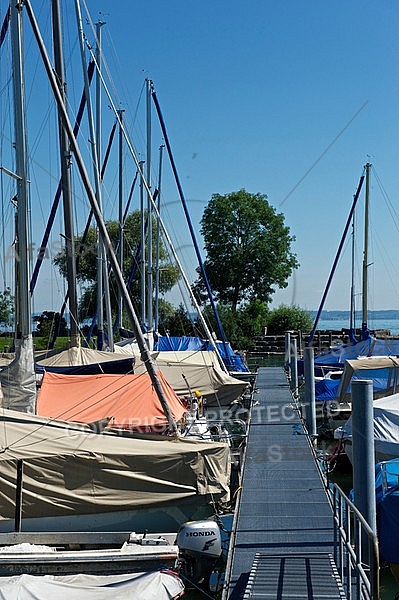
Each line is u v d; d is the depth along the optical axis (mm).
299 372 32625
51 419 12039
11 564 8852
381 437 15688
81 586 8188
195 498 11344
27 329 13227
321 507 11477
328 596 7891
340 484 16328
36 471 10961
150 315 30359
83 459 11086
